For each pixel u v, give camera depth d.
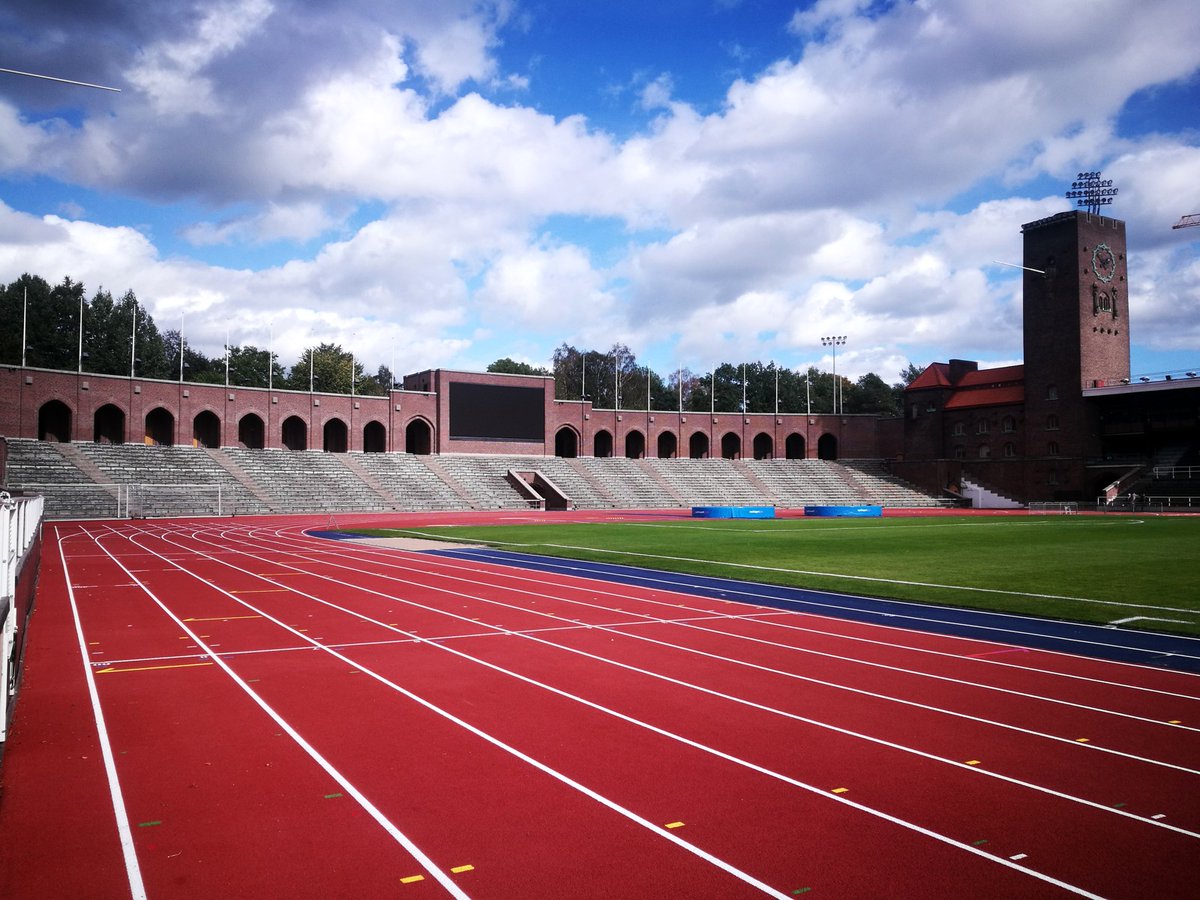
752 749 8.34
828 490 83.62
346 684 10.88
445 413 76.12
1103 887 5.56
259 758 8.03
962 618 16.38
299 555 28.84
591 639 13.99
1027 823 6.58
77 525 45.31
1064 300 75.94
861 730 8.98
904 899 5.40
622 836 6.33
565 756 8.12
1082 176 79.62
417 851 6.07
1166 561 26.50
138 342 102.69
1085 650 13.28
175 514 55.38
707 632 14.72
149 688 10.60
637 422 87.56
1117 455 75.62
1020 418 80.12
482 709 9.73
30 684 10.76
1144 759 8.08
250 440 72.62
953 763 7.96
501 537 38.56
